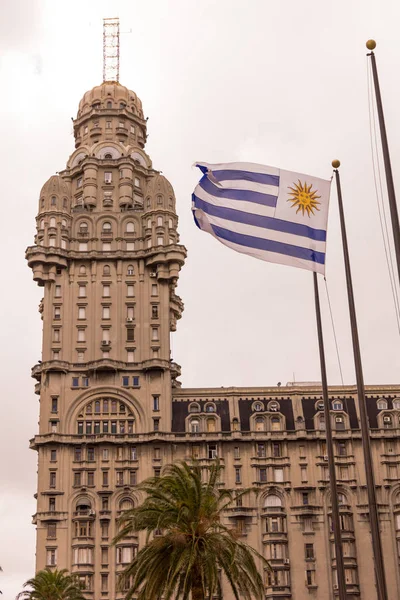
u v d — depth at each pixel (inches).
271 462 6003.9
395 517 5841.5
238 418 6146.7
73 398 6136.8
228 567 2834.6
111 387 6161.4
